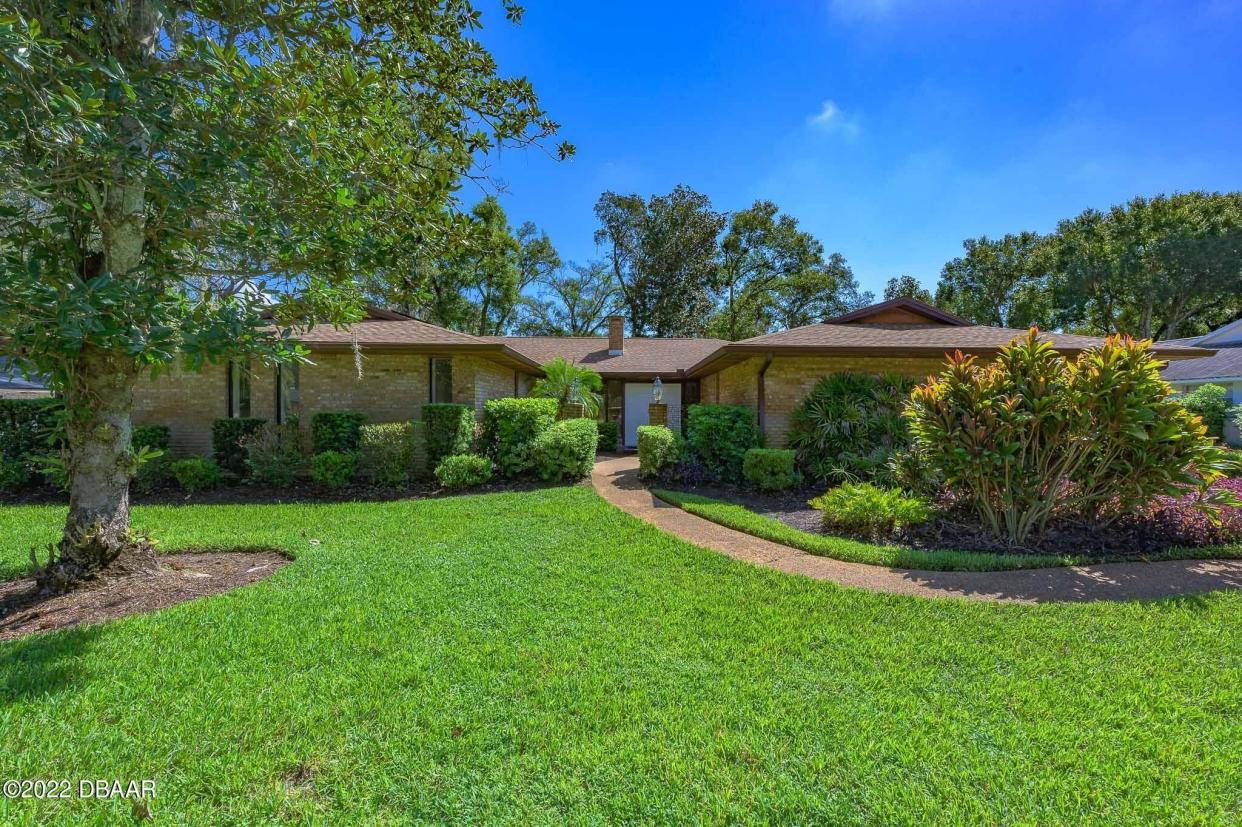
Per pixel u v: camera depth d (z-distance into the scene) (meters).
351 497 9.18
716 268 30.80
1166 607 4.24
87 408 4.55
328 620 3.86
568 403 15.13
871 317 12.58
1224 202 29.02
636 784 2.23
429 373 11.46
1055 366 6.03
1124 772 2.30
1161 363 5.80
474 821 2.03
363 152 4.14
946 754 2.42
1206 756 2.41
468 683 3.01
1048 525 6.62
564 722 2.65
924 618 4.02
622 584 4.71
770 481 9.41
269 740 2.48
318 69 4.00
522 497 8.95
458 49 4.81
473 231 4.76
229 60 3.51
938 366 10.94
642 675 3.12
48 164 3.50
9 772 2.25
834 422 10.12
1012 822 2.04
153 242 4.38
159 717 2.65
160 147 3.67
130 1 4.12
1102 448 6.00
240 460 10.17
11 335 3.53
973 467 6.17
